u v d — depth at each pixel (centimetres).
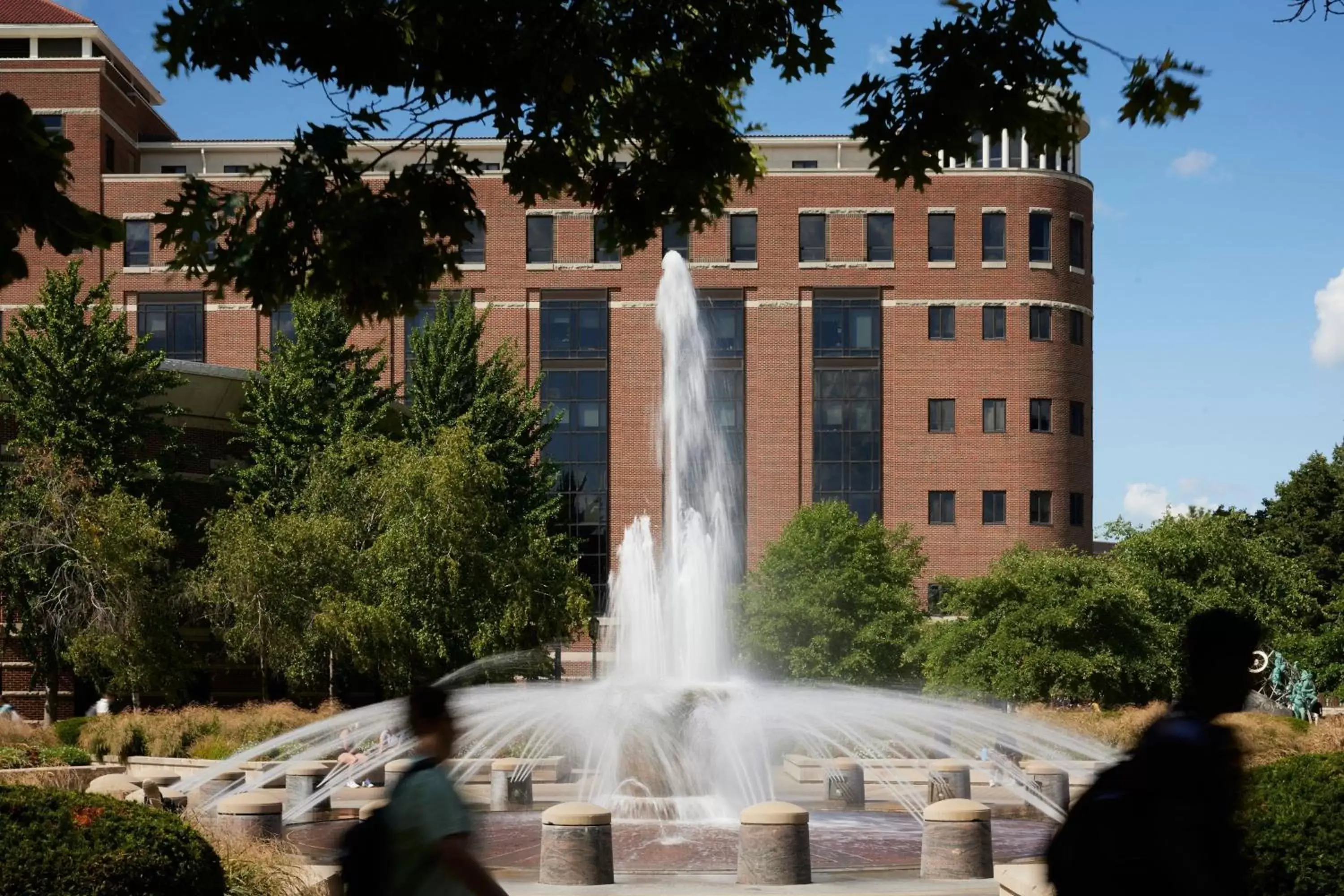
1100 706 4378
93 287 7000
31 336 6456
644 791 2377
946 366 7175
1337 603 5038
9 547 4628
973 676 4406
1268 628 4825
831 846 1988
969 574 7081
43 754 3353
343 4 1063
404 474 4872
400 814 743
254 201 1098
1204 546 4934
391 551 4791
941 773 2433
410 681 4819
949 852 1645
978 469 7138
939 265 7194
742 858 1608
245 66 1080
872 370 7206
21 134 848
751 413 7212
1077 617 4350
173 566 5316
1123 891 643
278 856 1427
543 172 1201
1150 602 4678
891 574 5475
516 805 2636
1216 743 657
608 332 7262
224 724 3866
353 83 1105
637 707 2408
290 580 4719
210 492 5594
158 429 5222
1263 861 954
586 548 7175
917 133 1152
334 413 5762
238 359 7206
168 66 1077
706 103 1227
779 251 7244
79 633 4606
